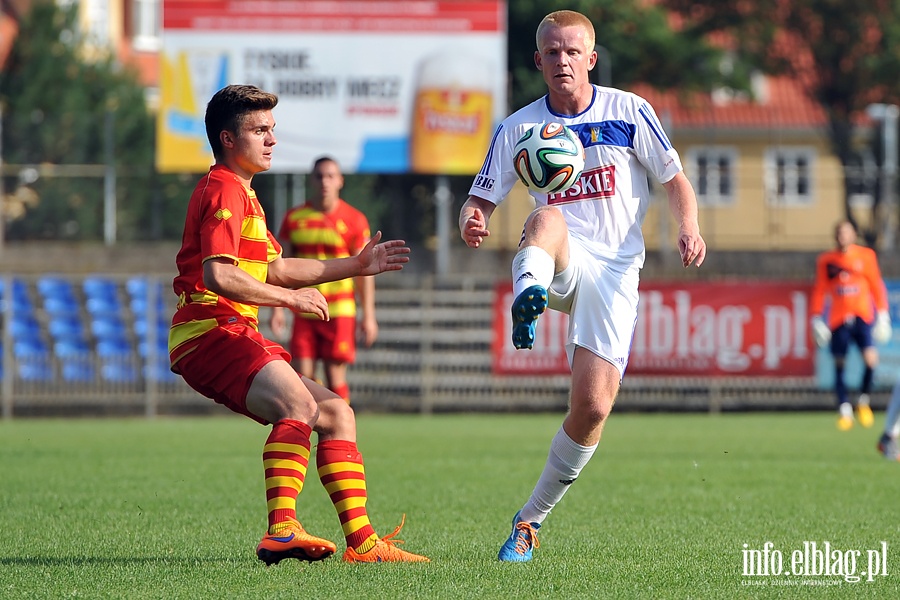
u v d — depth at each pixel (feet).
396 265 64.23
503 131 65.98
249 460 132.46
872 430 187.11
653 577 59.16
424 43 272.72
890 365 225.15
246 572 59.82
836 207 283.18
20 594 54.39
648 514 86.43
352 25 272.51
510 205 284.61
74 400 228.63
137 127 290.35
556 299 62.13
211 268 57.16
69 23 348.79
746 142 443.32
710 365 225.76
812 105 474.08
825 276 193.26
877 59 440.86
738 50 451.53
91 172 268.00
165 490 102.22
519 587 55.93
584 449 62.44
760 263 271.69
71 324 234.58
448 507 90.68
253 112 60.03
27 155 267.39
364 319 130.72
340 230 128.67
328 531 77.41
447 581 57.31
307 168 272.92
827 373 224.94
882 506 91.04
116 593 54.44
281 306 57.88
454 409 238.07
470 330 241.76
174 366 60.90
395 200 283.18
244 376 59.26
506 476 114.62
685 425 199.62
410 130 272.72
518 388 234.17
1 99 327.88
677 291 225.35
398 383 238.68
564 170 62.85
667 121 284.61
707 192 282.56
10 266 263.29
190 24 271.28
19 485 106.22
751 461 130.82
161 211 269.85
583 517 84.74
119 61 375.04
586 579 58.34
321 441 63.26
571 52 63.36
